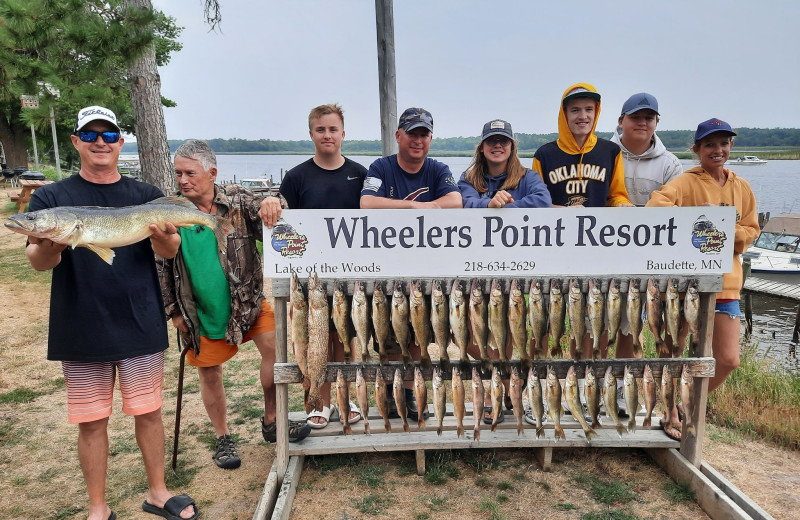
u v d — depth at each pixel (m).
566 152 4.37
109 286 3.09
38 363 6.16
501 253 3.61
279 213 3.54
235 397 5.29
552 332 3.64
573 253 3.62
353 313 3.53
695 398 3.75
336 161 4.33
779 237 20.97
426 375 3.67
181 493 3.74
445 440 3.89
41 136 39.69
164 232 3.09
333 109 4.17
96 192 3.15
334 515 3.45
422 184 4.17
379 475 3.91
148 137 10.43
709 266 3.66
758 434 4.80
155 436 3.41
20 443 4.41
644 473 3.96
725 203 4.07
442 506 3.54
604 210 3.58
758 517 3.31
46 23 10.13
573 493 3.70
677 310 3.65
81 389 3.15
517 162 4.23
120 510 3.53
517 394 3.65
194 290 3.77
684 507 3.55
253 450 4.32
